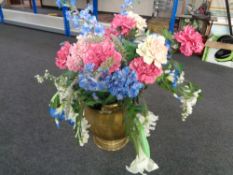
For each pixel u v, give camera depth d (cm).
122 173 104
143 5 326
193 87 83
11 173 105
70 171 106
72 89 73
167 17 276
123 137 104
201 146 120
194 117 142
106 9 360
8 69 204
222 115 146
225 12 234
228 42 219
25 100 158
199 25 241
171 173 105
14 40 281
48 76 102
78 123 71
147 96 162
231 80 193
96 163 109
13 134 128
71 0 74
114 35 76
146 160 63
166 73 77
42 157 113
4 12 370
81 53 67
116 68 62
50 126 133
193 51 73
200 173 105
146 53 63
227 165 110
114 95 65
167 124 135
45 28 317
